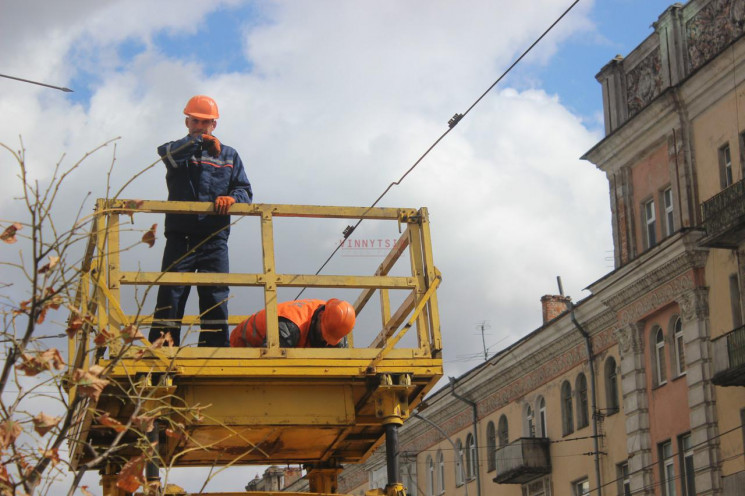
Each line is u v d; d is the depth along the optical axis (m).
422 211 9.13
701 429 27.81
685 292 28.64
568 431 34.19
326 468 9.79
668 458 29.50
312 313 9.09
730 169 27.48
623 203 31.28
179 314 9.35
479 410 39.44
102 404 8.18
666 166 29.67
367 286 8.88
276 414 8.45
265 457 9.61
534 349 35.75
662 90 29.62
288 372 8.40
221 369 8.25
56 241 6.05
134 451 8.74
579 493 33.56
